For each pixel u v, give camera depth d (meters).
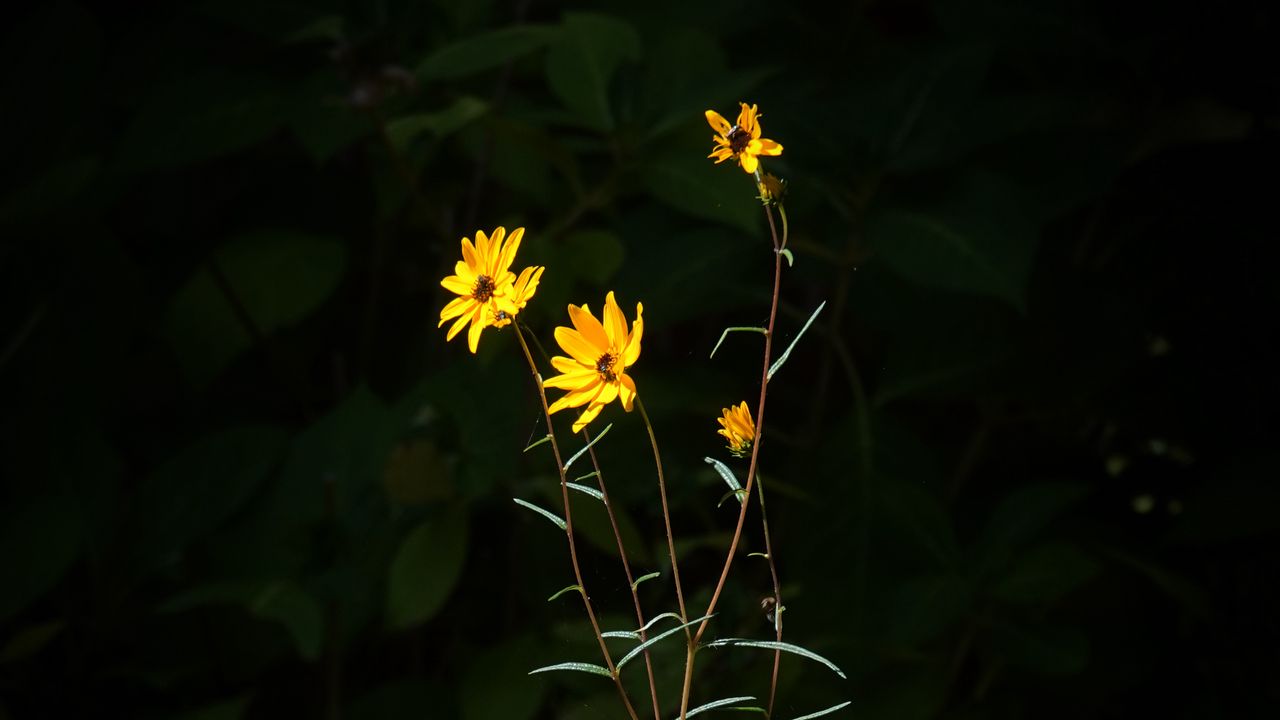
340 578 2.56
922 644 2.88
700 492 2.91
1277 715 3.00
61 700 2.75
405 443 2.47
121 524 2.72
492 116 2.58
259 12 2.81
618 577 2.78
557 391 2.73
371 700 2.73
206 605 2.75
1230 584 3.06
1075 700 2.97
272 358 3.05
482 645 3.05
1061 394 2.92
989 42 2.90
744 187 2.59
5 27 3.06
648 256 2.84
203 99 2.68
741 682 2.58
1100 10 3.06
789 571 2.75
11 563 2.53
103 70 2.93
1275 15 3.02
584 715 2.57
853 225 2.74
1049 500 2.78
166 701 2.82
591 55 2.76
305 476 2.74
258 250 2.88
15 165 2.86
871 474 2.76
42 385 2.83
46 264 2.85
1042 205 2.89
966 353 2.87
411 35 3.05
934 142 2.72
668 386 2.83
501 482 2.68
